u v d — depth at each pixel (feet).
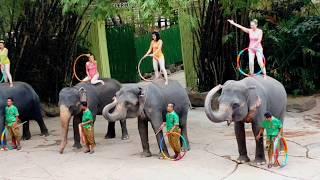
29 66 55.88
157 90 34.55
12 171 33.32
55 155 36.99
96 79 40.27
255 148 34.96
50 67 57.77
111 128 41.86
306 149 34.73
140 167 32.53
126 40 76.23
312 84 56.29
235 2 49.93
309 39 55.72
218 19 55.36
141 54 80.02
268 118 30.91
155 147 38.09
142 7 37.68
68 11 49.08
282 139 31.55
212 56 56.85
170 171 31.30
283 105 34.24
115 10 43.83
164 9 38.93
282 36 55.83
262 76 34.73
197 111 52.44
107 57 66.85
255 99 31.07
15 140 39.47
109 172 31.89
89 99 38.81
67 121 37.14
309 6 59.36
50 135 44.98
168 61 90.38
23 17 52.26
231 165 32.04
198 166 32.14
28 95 42.86
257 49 35.58
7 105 39.99
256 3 51.39
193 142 38.75
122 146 38.91
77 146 38.68
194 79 61.21
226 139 39.19
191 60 61.21
